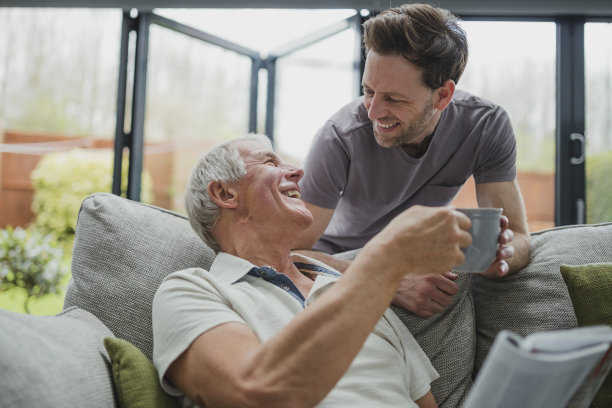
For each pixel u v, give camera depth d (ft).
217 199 4.66
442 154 5.77
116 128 11.59
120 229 5.01
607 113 11.89
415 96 4.97
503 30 12.19
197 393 3.35
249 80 13.52
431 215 3.18
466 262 3.34
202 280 4.00
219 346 3.34
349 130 5.73
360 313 3.01
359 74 11.39
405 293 5.05
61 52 20.30
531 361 2.33
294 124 13.07
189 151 17.31
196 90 16.58
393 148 5.67
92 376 3.52
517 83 12.25
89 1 11.30
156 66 17.06
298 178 4.91
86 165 19.52
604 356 2.73
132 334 4.59
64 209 19.31
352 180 5.93
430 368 4.64
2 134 18.86
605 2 11.21
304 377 2.91
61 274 13.48
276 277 4.41
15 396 2.96
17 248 13.10
